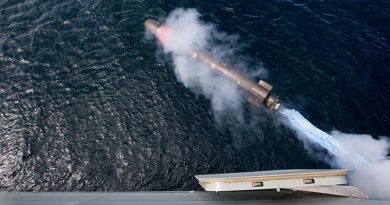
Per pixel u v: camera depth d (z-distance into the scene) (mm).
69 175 33031
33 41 42500
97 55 41062
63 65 40438
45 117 36562
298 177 25516
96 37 42625
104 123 36031
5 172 33250
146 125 35750
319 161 33062
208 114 36375
